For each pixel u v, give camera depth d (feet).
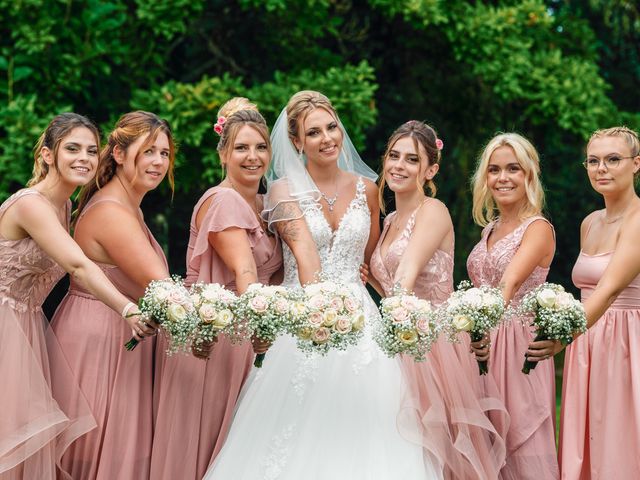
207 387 14.67
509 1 32.07
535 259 15.15
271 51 30.48
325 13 29.17
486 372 14.07
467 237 33.63
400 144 15.33
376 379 14.47
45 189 14.14
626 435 14.60
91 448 14.06
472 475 14.14
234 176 15.25
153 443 14.37
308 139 15.24
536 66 30.27
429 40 31.30
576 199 39.93
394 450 13.82
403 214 15.61
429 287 15.28
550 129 31.40
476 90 32.50
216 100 25.63
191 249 15.20
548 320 13.52
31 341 13.96
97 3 25.94
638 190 30.25
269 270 15.37
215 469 14.07
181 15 26.81
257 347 13.70
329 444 13.79
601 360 14.90
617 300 15.02
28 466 13.48
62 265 13.66
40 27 25.13
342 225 15.38
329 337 13.33
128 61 27.45
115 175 14.79
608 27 39.65
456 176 34.24
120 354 14.24
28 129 24.02
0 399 13.50
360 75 26.96
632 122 31.42
